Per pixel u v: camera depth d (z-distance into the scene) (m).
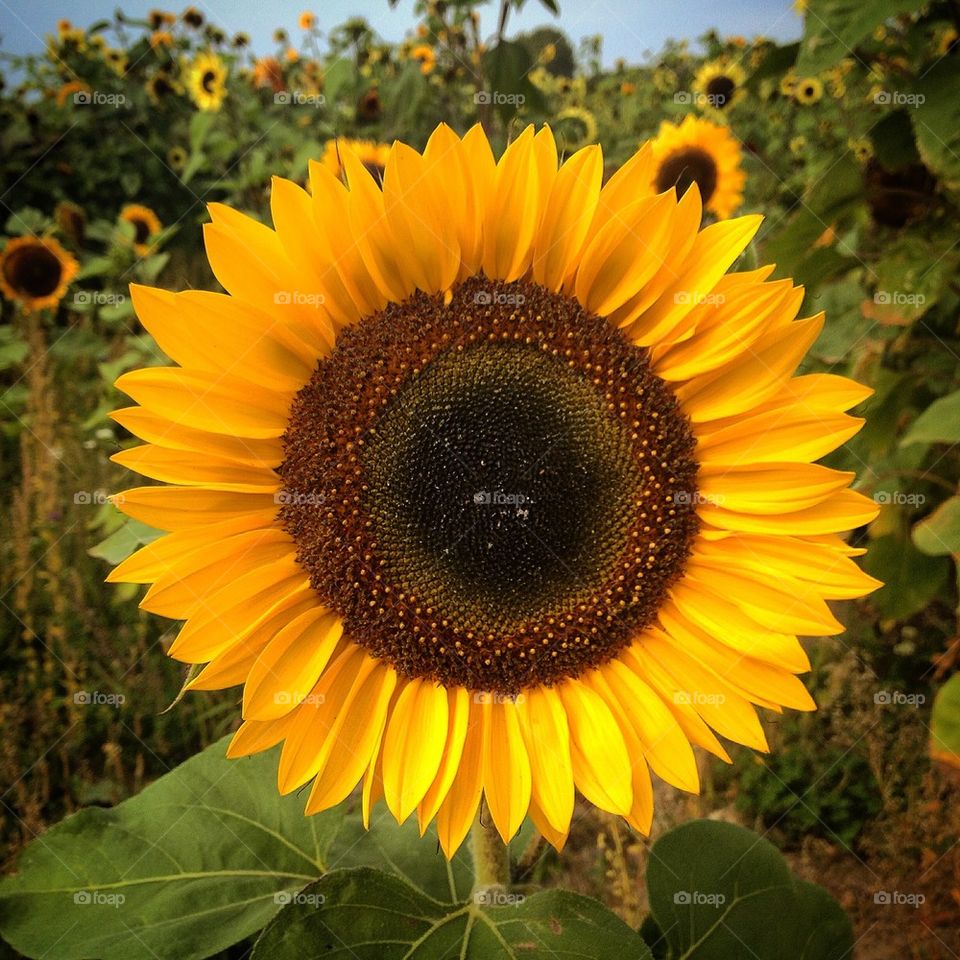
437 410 0.28
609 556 0.29
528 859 0.34
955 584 0.52
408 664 0.28
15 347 0.77
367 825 0.26
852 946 0.32
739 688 0.28
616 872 0.44
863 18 0.34
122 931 0.28
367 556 0.28
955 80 0.37
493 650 0.29
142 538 0.31
